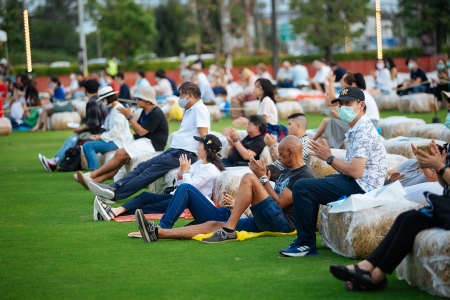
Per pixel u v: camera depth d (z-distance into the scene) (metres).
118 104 14.70
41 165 17.59
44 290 7.16
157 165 11.80
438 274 6.46
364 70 48.75
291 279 7.30
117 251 8.66
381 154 8.20
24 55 49.59
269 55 52.16
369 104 14.62
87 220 10.73
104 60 52.41
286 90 29.59
